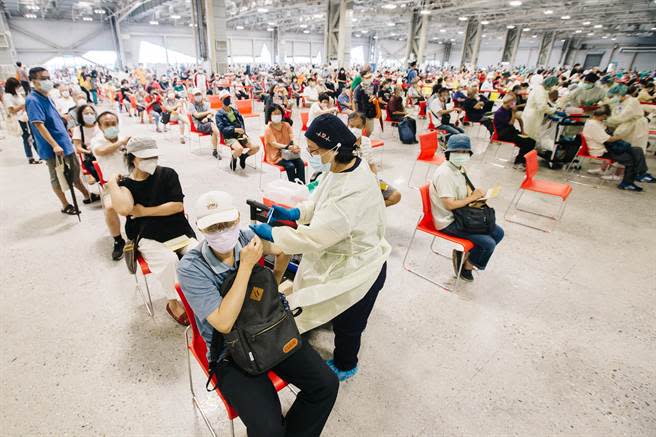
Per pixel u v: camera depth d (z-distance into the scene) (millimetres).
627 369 2244
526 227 4172
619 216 4520
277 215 1820
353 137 1560
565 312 2750
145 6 24250
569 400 2016
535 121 6070
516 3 14273
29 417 1793
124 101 11445
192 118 6871
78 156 4379
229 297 1353
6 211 4098
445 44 49188
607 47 37844
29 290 2740
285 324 1446
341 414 1874
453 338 2447
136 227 2307
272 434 1319
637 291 3035
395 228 4043
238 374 1440
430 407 1937
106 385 1988
